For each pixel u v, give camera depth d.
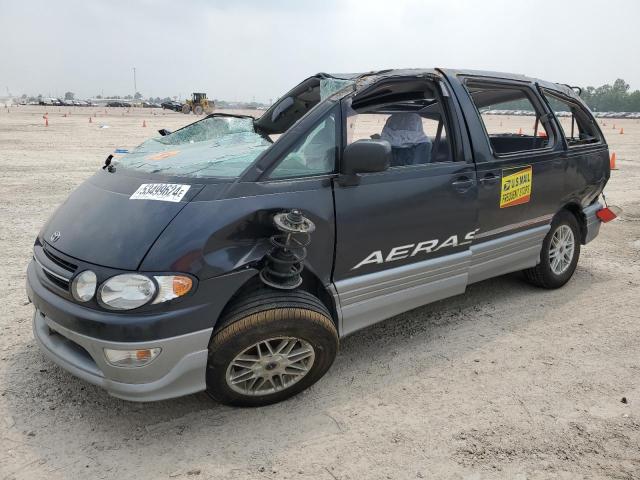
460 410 3.01
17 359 3.39
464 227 3.70
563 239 4.79
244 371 2.80
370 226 3.15
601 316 4.33
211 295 2.60
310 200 2.91
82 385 3.13
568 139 4.88
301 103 4.24
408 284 3.47
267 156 2.87
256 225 2.75
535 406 3.06
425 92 3.86
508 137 5.02
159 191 2.81
